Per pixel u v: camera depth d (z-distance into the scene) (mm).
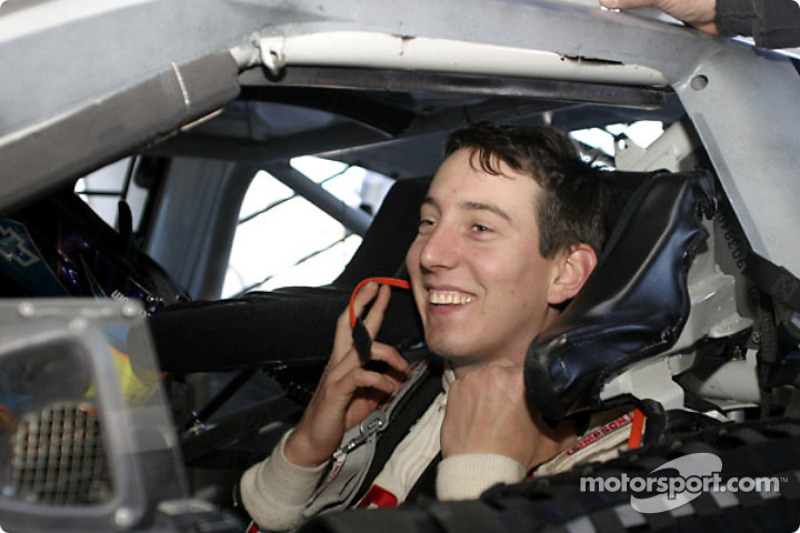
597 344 1224
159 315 1714
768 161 1394
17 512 746
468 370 1503
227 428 1786
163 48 984
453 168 1459
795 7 1378
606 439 1351
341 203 3986
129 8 963
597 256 1477
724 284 1488
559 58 1309
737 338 1556
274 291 1737
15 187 908
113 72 954
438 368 1608
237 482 1683
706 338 1511
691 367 1529
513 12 1225
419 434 1576
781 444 1170
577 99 1395
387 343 1701
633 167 1615
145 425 781
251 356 1702
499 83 1324
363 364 1548
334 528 942
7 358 750
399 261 1795
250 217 4902
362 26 1120
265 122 3352
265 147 3443
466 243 1427
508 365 1451
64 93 928
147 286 1913
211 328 1683
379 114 2670
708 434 1173
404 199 1871
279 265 5020
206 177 3711
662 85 1451
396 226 1844
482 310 1421
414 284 1513
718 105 1405
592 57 1314
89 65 942
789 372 1490
